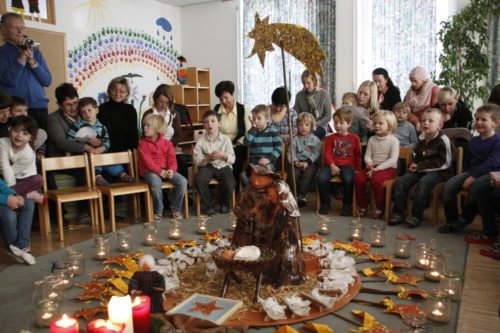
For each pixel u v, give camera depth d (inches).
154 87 267.6
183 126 219.9
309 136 163.3
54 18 207.2
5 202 108.7
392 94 184.2
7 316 77.7
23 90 149.9
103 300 80.2
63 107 149.5
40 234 133.9
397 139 149.6
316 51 86.0
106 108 162.6
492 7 179.8
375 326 68.2
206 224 138.4
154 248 115.1
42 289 80.0
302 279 83.0
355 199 149.4
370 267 97.0
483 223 117.9
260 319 71.5
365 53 225.0
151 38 263.1
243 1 256.1
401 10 214.1
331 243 111.2
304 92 187.6
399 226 135.7
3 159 120.5
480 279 91.7
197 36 279.3
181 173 167.5
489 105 125.6
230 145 158.2
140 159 148.6
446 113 158.7
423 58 211.9
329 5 229.3
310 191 194.4
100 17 230.7
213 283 84.7
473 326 71.3
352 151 155.9
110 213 136.2
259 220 83.4
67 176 147.5
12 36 145.7
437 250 105.5
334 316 74.2
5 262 108.5
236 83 269.4
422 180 135.2
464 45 184.7
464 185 123.3
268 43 90.7
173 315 68.9
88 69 226.2
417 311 73.4
